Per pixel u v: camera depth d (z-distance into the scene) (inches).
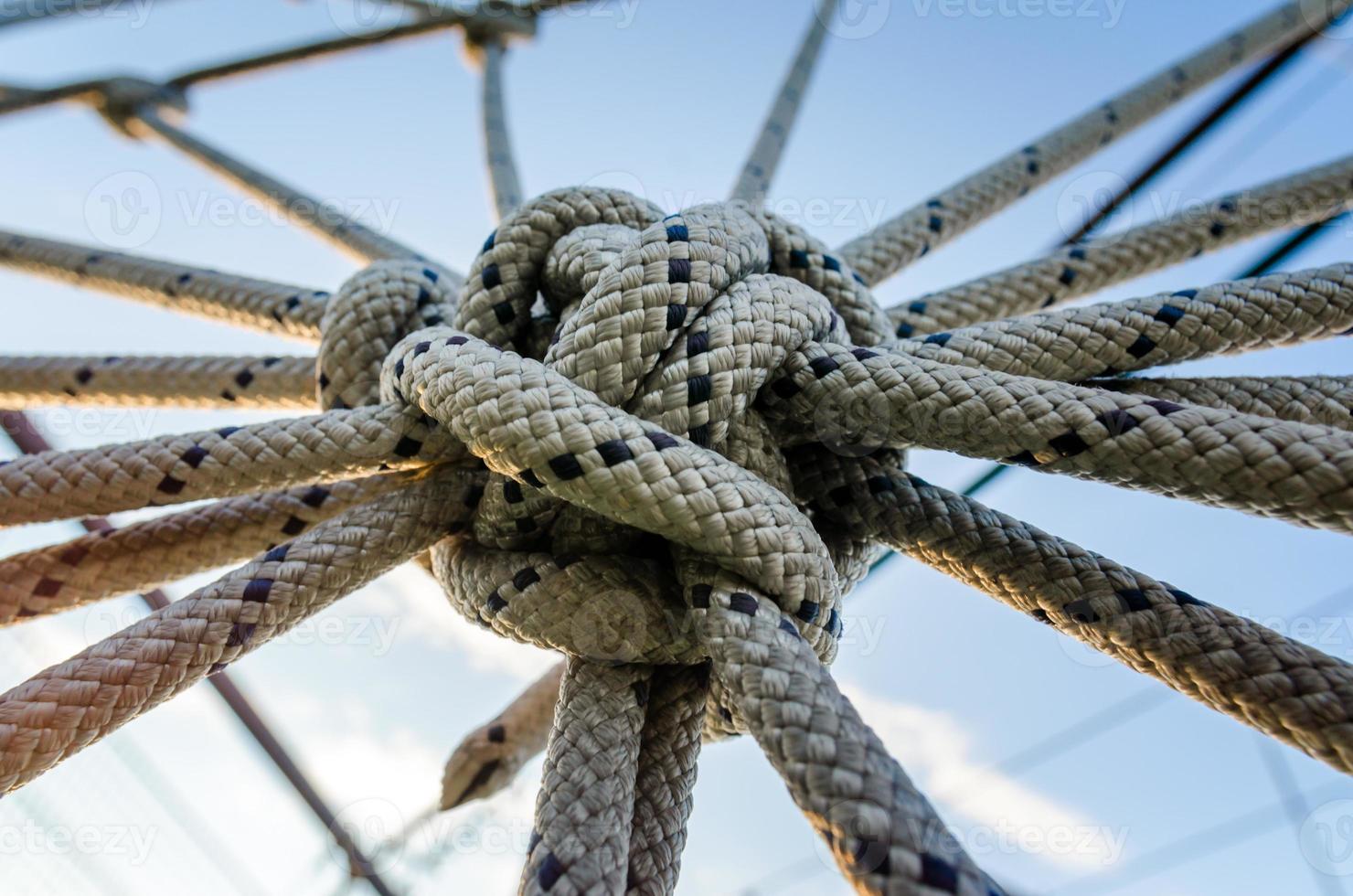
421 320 7.3
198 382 8.2
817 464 6.5
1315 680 4.9
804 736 4.4
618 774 5.4
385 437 6.1
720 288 6.0
